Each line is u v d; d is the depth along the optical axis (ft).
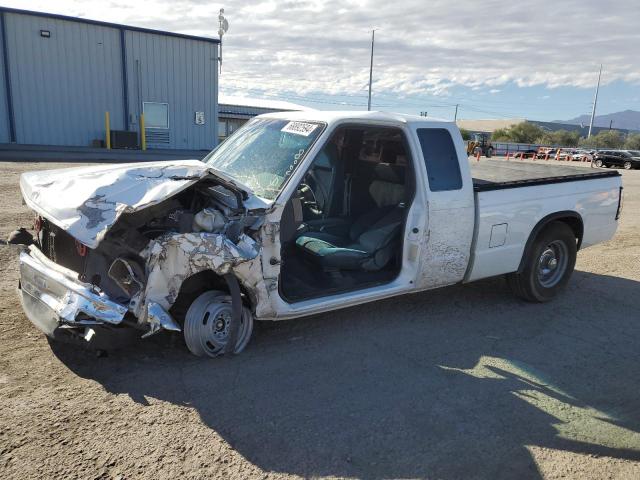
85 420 10.10
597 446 10.28
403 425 10.63
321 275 14.75
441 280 15.99
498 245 16.75
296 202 13.42
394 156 16.57
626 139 297.74
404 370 12.99
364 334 15.03
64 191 11.94
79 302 10.80
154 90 79.61
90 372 11.89
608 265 24.29
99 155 68.28
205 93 83.87
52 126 73.31
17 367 11.87
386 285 15.01
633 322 17.13
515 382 12.71
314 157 13.58
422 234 15.07
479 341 15.03
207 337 12.26
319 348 13.93
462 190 15.74
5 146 64.34
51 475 8.56
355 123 14.40
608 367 13.79
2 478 8.41
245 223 12.11
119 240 10.79
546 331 16.07
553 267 18.81
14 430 9.64
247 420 10.45
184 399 11.05
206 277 12.37
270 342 14.12
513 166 22.59
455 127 16.02
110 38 74.95
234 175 14.43
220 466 9.07
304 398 11.41
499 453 9.91
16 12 68.33
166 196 10.82
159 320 10.82
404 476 9.13
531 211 17.35
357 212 17.31
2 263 19.30
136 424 10.07
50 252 12.78
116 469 8.81
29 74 70.64
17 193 34.19
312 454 9.55
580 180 18.98
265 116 16.69
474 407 11.47
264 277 12.57
